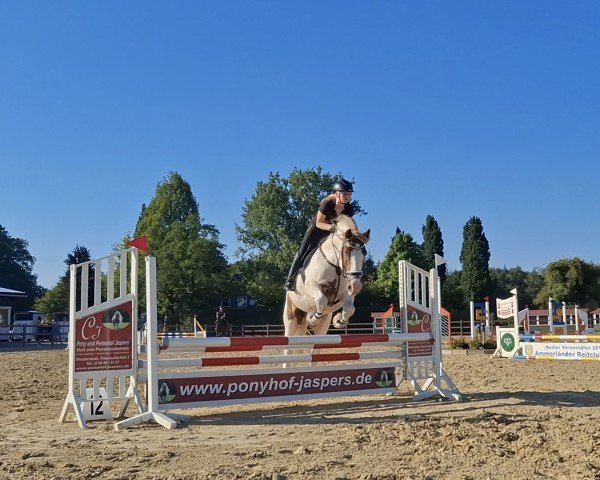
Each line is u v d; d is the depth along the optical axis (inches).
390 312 1310.3
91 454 230.5
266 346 330.0
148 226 1967.3
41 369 643.5
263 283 1932.8
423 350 386.6
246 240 2177.7
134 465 211.8
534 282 3115.2
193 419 312.3
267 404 370.6
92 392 316.2
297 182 2171.5
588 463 200.1
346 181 352.2
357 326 1635.1
